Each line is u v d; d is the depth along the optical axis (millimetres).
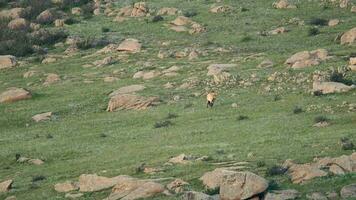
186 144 167875
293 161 134875
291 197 110312
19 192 144375
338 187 113938
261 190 111500
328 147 143125
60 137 197500
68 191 138625
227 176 114000
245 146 156000
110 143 182625
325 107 186750
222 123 185750
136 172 144875
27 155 179875
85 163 162750
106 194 132250
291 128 169125
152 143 174250
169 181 130750
